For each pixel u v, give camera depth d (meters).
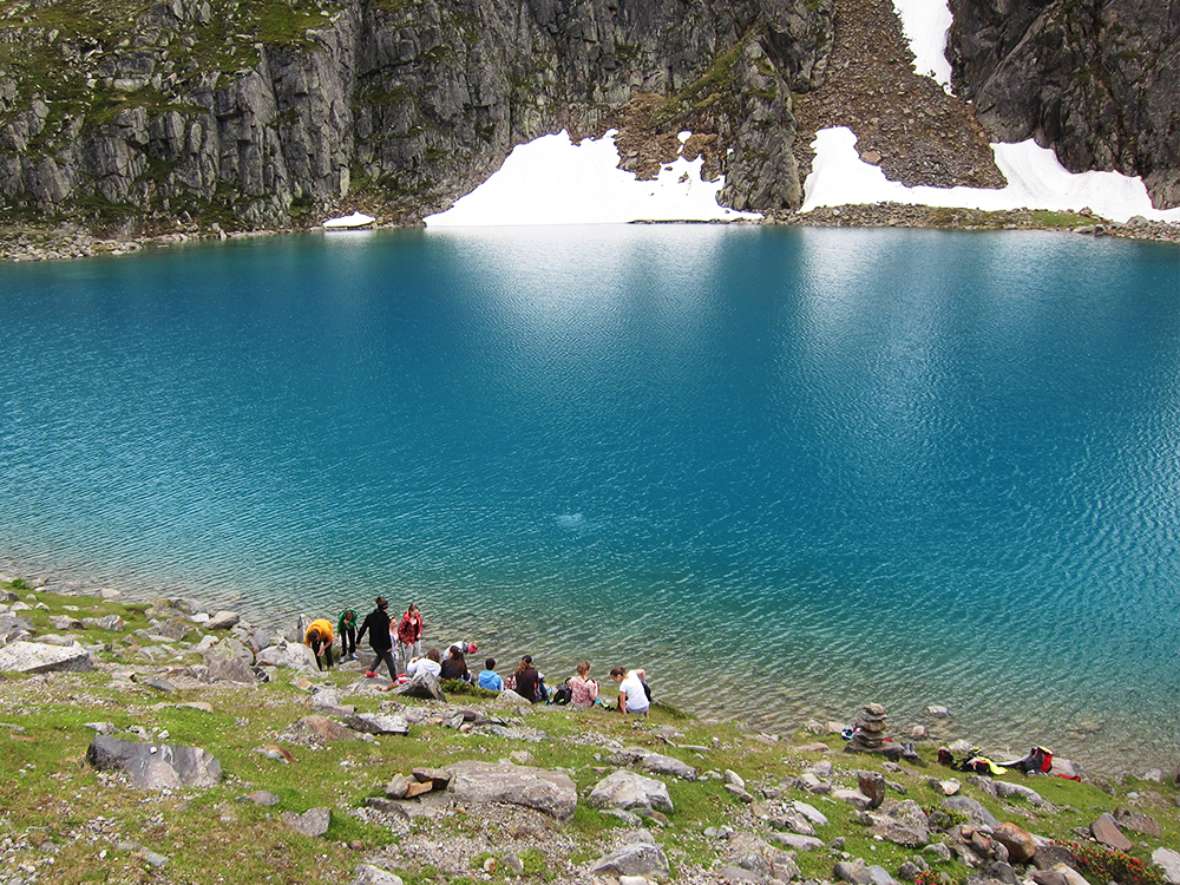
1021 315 93.19
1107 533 45.00
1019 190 163.88
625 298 106.12
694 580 40.75
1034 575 41.16
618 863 16.66
